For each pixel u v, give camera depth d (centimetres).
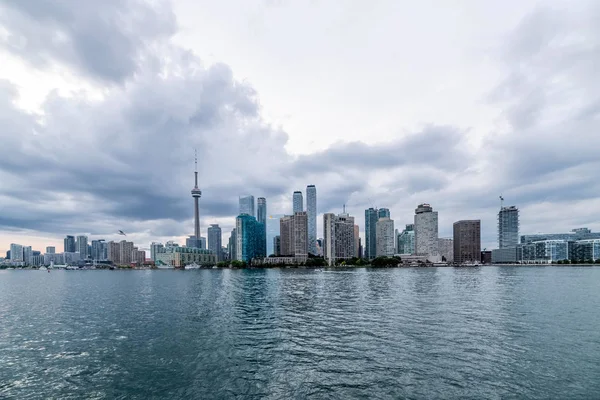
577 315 6322
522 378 3244
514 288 11788
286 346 4475
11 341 5062
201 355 4197
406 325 5541
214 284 16588
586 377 3256
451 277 19675
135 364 3919
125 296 11481
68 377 3547
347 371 3497
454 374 3359
